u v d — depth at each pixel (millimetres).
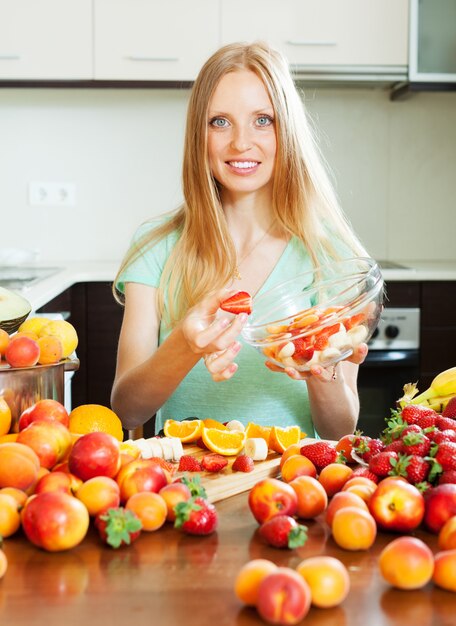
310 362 1228
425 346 3189
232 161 1606
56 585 799
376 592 783
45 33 3311
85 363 3238
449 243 3771
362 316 1223
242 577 751
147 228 1839
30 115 3666
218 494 1076
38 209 3709
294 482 983
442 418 1157
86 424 1151
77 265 3518
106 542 902
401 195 3742
